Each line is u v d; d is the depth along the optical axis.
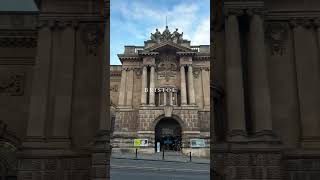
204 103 69.44
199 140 65.19
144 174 36.84
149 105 69.50
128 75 72.62
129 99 71.19
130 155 59.06
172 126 69.88
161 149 68.50
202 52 71.25
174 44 70.94
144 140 67.25
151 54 71.31
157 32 74.12
